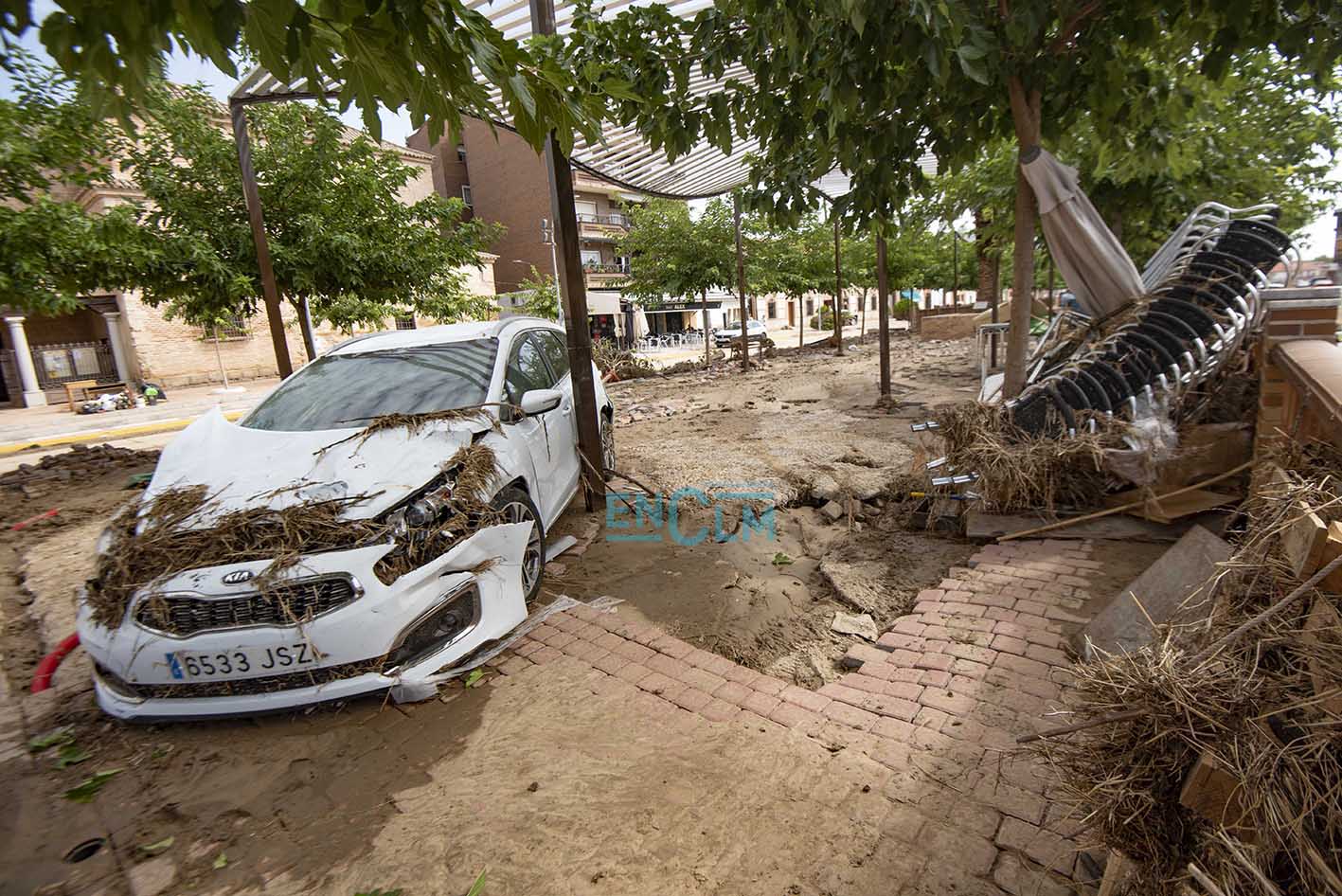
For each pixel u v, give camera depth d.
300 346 26.89
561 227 5.25
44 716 3.27
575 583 4.48
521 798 2.52
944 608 3.69
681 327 45.47
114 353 24.17
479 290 30.27
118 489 7.73
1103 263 5.41
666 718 2.94
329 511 3.11
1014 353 5.62
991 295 18.75
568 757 2.73
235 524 3.07
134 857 2.37
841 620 3.86
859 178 5.67
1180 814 1.43
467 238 10.73
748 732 2.80
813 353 20.53
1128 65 5.04
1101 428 4.55
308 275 8.87
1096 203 8.15
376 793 2.61
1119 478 4.49
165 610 2.85
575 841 2.30
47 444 13.51
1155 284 6.19
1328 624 1.28
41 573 5.18
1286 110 7.66
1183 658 1.53
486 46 2.06
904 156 5.43
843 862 2.14
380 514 3.17
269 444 3.79
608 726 2.90
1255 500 2.08
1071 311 7.92
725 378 15.34
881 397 9.95
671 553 4.95
